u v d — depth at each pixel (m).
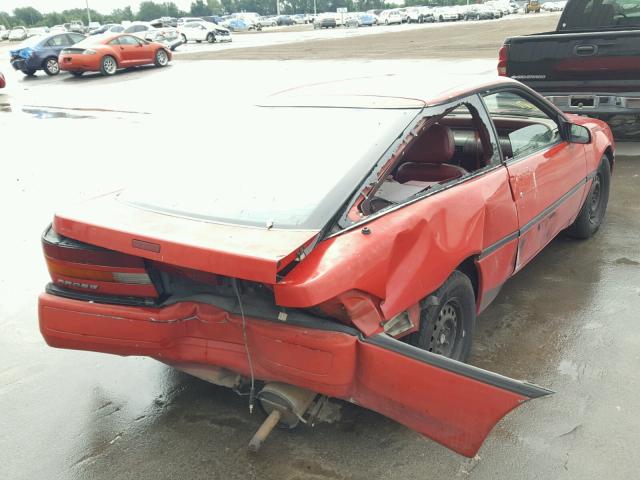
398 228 2.50
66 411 3.13
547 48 6.94
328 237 2.37
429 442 2.72
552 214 3.94
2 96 17.47
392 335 2.51
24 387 3.37
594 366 3.22
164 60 24.38
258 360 2.44
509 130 4.08
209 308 2.54
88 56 21.52
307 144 2.96
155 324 2.60
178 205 2.71
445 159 3.25
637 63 6.48
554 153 3.99
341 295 2.23
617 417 2.81
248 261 2.14
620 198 5.89
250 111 3.54
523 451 2.62
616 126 9.05
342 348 2.24
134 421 3.01
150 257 2.37
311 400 2.55
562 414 2.85
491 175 3.24
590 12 8.13
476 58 18.94
